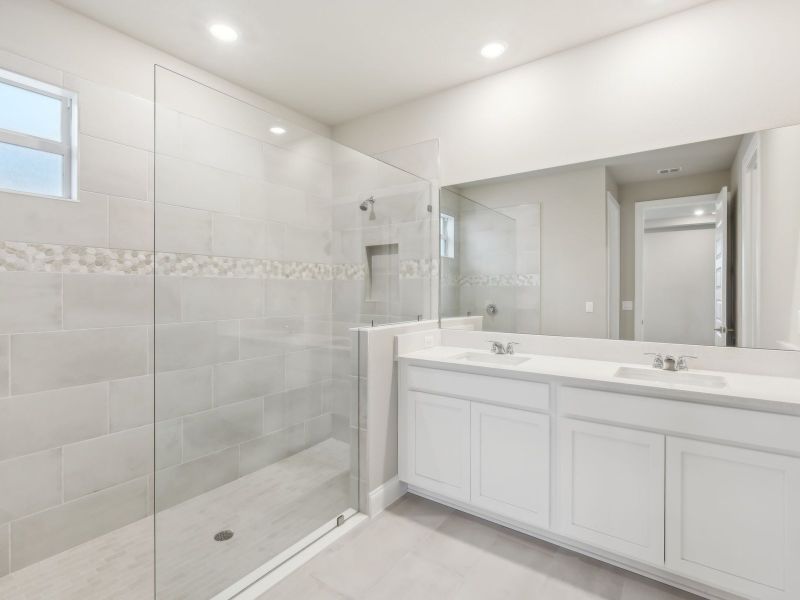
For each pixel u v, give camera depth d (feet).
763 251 6.01
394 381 7.78
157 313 5.54
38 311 6.02
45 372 6.09
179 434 5.72
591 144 7.48
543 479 6.10
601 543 5.66
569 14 6.80
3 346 5.71
